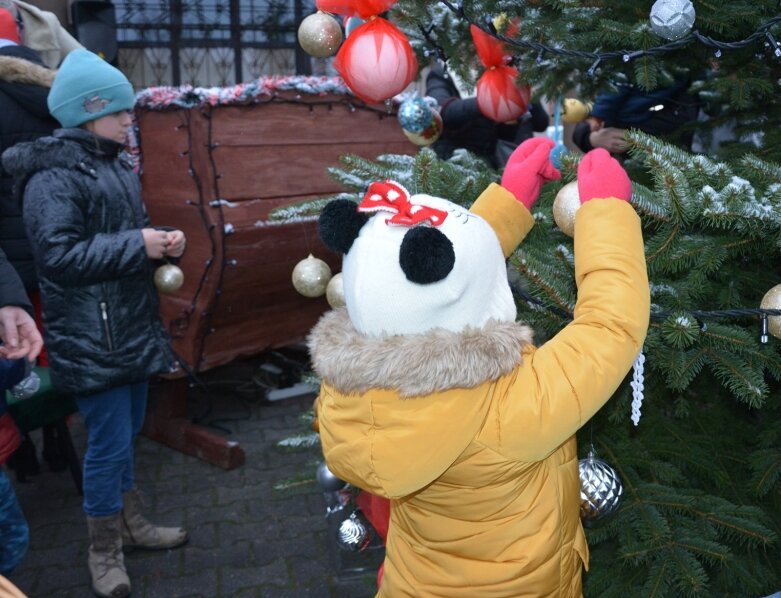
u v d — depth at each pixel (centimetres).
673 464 197
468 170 201
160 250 236
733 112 224
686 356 150
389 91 167
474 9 187
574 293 163
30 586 266
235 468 348
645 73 163
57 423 312
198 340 345
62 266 223
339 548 267
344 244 125
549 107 358
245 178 326
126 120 243
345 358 122
